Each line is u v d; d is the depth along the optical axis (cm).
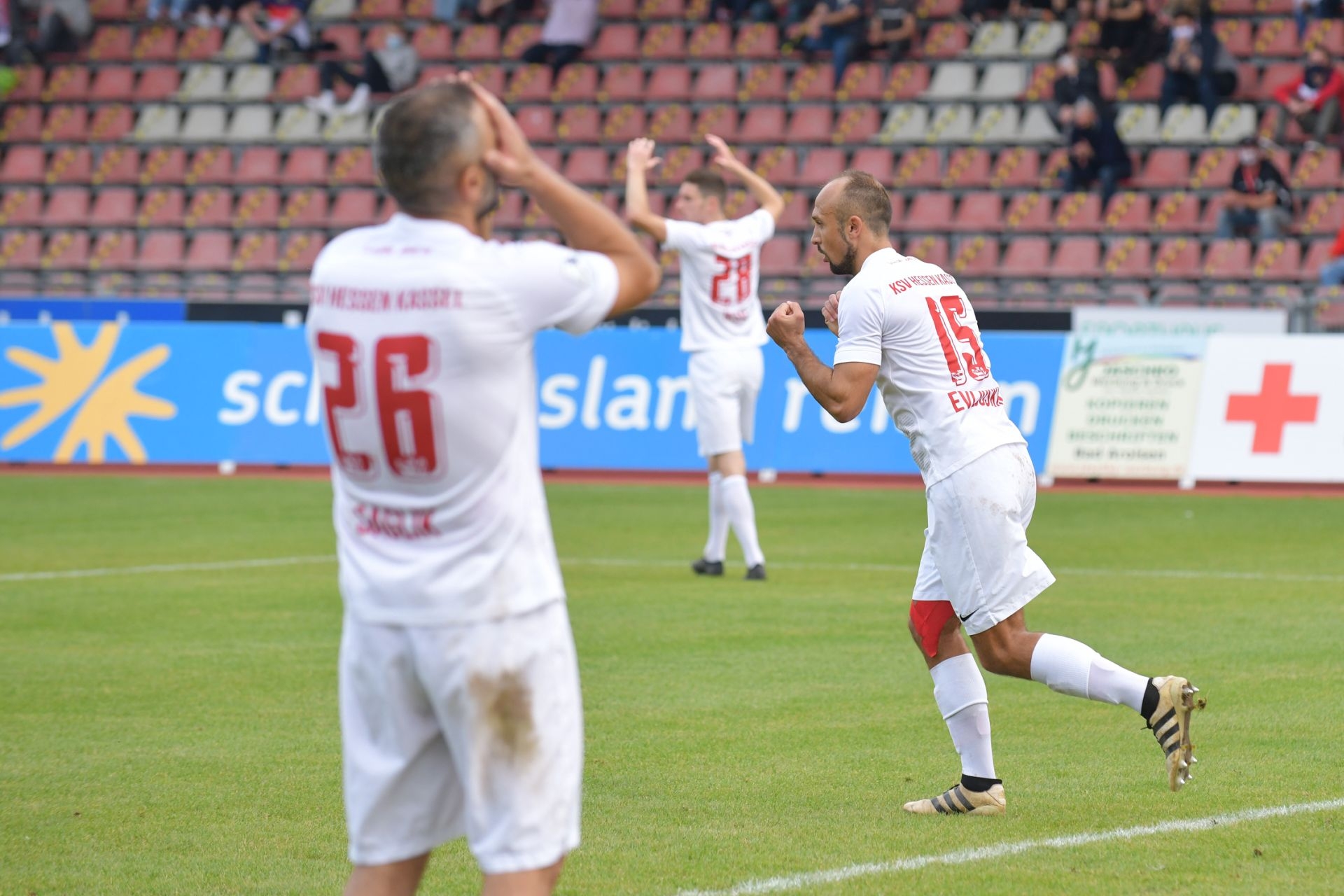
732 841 1725
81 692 2542
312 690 2556
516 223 8150
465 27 9238
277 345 6281
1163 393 5694
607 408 6041
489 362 1080
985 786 1833
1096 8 8394
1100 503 5312
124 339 6388
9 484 5888
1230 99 8075
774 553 4219
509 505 1096
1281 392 5584
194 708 2419
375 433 1091
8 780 2002
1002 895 1525
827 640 2967
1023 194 7731
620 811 1855
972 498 1755
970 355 1808
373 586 1108
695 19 9100
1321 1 8425
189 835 1764
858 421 5916
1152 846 1691
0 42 9469
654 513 5112
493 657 1088
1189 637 2953
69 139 9125
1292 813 1816
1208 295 6788
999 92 8294
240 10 9419
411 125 1085
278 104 9081
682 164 8306
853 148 8250
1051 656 1728
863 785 1970
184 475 6212
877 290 1783
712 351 3697
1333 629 3031
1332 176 7675
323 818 1831
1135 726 2298
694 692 2527
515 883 1098
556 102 8788
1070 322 6041
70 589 3578
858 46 8500
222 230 8550
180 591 3556
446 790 1145
